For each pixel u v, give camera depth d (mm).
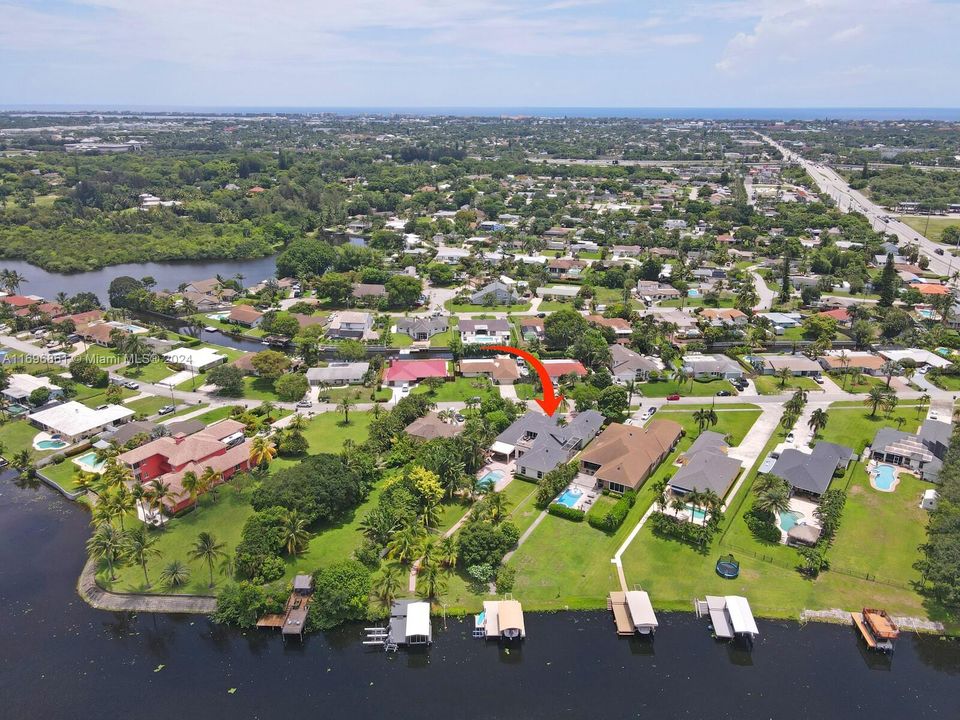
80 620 92188
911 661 85750
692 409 157375
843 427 146750
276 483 108562
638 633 88188
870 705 79438
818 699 80125
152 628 90938
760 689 81375
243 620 90188
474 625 90688
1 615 92625
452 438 127312
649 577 98688
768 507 107438
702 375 176000
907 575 99375
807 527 106875
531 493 120312
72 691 80938
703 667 84438
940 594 93500
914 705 79562
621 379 173750
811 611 92625
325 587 91250
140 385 169500
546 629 90188
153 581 98062
